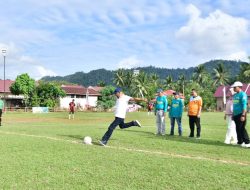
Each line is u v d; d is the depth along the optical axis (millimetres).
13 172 7867
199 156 10320
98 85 132625
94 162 9031
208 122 30172
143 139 14531
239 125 12867
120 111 12734
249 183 7039
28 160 9250
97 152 10602
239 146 12867
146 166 8578
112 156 9906
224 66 112938
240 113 12859
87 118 37250
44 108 60969
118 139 14477
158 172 7953
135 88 104938
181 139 14977
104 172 7945
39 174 7715
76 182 7109
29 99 71188
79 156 9883
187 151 11312
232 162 9359
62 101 83250
